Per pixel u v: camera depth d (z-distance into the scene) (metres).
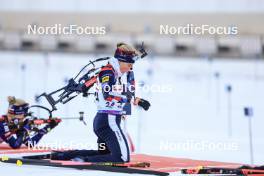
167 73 79.06
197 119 47.12
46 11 102.81
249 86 70.50
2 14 103.19
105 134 21.17
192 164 23.11
